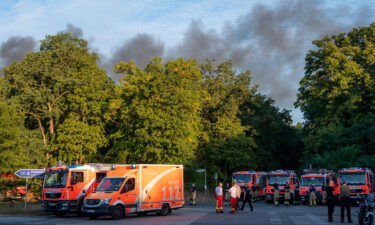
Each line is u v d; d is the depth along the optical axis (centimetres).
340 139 4856
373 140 4819
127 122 4538
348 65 4922
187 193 4956
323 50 5406
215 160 6303
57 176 2920
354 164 4553
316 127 5359
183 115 4331
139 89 4519
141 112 4209
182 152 4244
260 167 7088
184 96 4366
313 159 4953
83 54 5491
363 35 5262
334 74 5053
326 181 3894
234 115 6462
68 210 2839
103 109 5212
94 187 2995
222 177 6206
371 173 4125
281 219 2381
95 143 5116
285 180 4422
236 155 6128
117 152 4634
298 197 4359
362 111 5178
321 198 4031
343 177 3888
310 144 5219
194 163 5306
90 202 2464
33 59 5203
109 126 5644
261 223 2148
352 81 4962
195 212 3022
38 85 5278
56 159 5184
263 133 7075
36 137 5266
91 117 5200
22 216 2917
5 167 4291
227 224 2111
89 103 5200
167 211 2798
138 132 4197
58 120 5569
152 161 4422
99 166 3062
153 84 4350
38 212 3183
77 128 5038
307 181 4162
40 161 4903
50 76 5122
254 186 4834
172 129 4225
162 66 5450
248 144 6334
